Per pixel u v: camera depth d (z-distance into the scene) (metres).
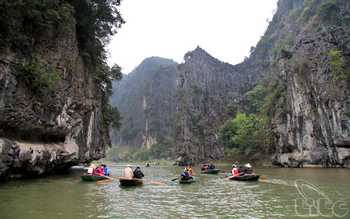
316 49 48.59
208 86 97.69
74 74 27.08
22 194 15.42
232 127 77.31
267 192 17.59
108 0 33.12
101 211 11.88
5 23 17.98
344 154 41.38
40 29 21.59
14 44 19.11
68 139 26.84
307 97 47.19
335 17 56.06
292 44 83.25
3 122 18.14
